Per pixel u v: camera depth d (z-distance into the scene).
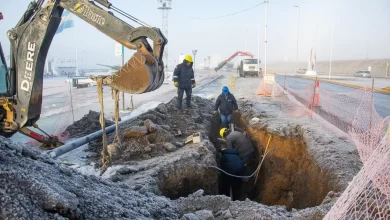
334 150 7.29
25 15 6.23
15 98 6.41
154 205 4.32
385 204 3.96
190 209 4.62
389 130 4.07
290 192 8.53
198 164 6.88
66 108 14.04
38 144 8.01
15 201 2.75
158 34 4.75
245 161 9.93
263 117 11.71
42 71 6.32
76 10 5.32
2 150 3.46
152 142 7.77
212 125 12.18
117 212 3.40
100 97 4.83
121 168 6.30
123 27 4.92
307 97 17.23
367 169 4.14
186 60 11.35
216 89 25.31
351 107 13.48
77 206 3.13
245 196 9.33
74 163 6.82
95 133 8.10
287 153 9.24
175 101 12.75
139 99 18.12
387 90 21.67
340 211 3.90
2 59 6.66
